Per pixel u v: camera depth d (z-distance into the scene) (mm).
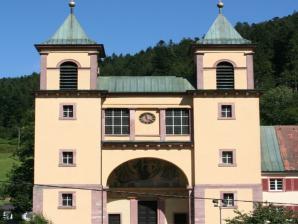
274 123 129000
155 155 57281
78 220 55625
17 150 80062
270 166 60719
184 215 59844
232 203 56375
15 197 80375
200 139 57219
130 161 58656
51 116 57094
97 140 56875
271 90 145375
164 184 59750
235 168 56875
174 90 59094
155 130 58188
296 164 61062
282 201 59906
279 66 172375
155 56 188125
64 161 56750
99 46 58625
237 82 58438
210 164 56875
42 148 56625
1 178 121375
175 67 168750
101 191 56156
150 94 58562
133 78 60594
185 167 57281
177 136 57938
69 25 60406
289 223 45719
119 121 58375
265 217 45281
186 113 58719
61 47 58531
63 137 56812
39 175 56188
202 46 58688
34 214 54719
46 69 58281
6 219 75875
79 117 57188
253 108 57812
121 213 59656
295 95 145500
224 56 58844
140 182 59844
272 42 175625
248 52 58938
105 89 59125
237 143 57250
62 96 57438
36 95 57281
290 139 63906
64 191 55969
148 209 60094
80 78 58156
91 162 56531
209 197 56406
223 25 60562
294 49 167625
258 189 56500
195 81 59844
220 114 57656
